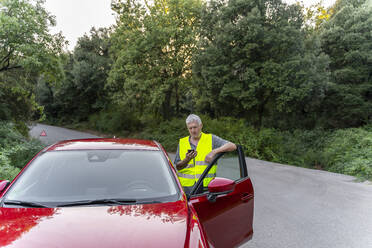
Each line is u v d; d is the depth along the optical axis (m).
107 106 54.47
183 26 30.77
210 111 32.72
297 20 23.48
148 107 34.28
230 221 3.56
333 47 27.78
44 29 19.11
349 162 15.26
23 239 2.24
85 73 53.56
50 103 66.25
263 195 8.85
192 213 2.83
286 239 5.42
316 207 7.57
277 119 29.45
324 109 27.77
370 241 5.34
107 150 3.70
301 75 22.02
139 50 30.55
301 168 14.95
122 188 3.10
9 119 21.06
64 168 3.33
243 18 22.59
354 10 28.02
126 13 31.05
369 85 26.23
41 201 2.86
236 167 4.03
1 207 2.77
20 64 18.67
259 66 22.66
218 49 23.62
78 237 2.27
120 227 2.42
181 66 29.75
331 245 5.15
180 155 4.32
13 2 17.33
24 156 12.96
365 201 8.23
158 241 2.26
